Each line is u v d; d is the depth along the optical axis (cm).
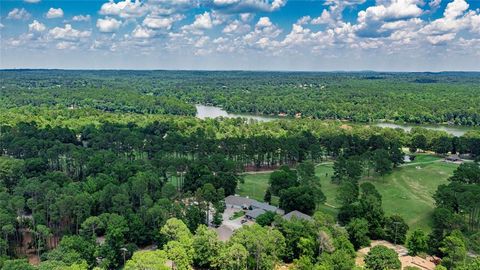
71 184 17788
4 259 12744
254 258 12600
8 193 17088
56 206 15238
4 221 14138
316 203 18800
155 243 15462
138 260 11138
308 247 13275
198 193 17438
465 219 16088
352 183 19500
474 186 17588
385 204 19650
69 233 15300
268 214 16238
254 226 13500
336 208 19075
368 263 12219
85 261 12206
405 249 14862
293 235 13825
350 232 15038
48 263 11644
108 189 16950
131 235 14862
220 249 12775
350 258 12506
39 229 14012
